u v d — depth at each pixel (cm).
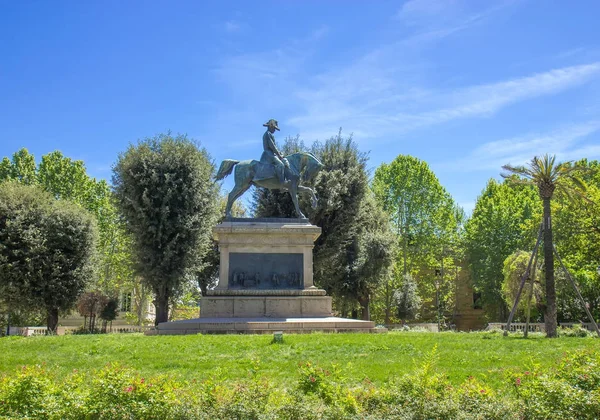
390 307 6097
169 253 3647
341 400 827
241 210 5769
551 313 2600
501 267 5809
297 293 2611
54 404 795
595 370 895
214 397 812
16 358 1527
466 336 2147
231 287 2622
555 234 4269
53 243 3944
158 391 805
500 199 6344
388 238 4741
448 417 773
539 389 822
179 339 1866
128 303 7156
